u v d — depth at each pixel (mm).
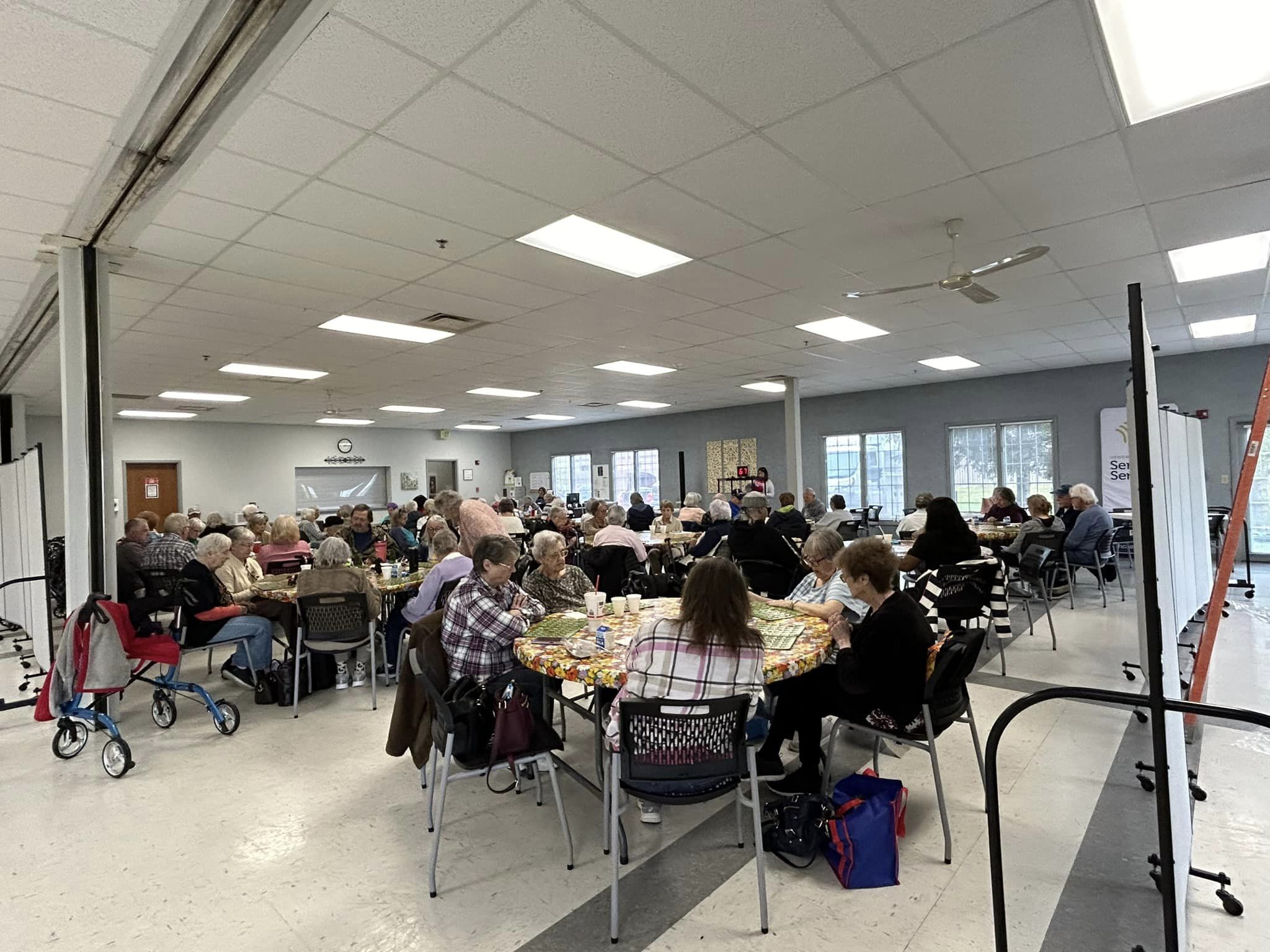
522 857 2299
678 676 1915
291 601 4129
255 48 2107
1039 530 5441
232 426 12539
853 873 2070
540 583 3539
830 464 11711
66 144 2627
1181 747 1941
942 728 2354
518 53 2193
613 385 9625
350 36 2070
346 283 4504
